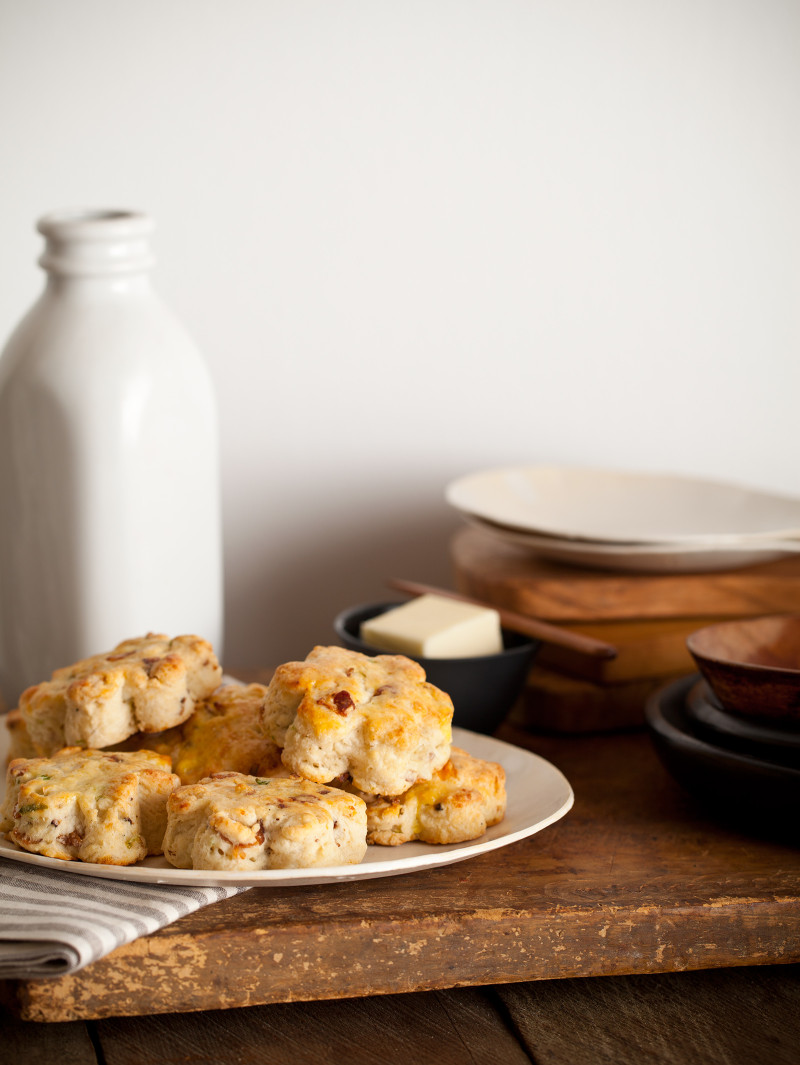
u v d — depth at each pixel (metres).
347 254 1.16
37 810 0.83
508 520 1.04
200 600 1.00
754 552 1.03
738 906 0.84
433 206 1.16
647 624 1.04
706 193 1.19
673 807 0.93
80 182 1.12
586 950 0.84
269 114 1.13
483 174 1.16
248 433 1.17
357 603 1.21
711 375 1.21
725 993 0.85
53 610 0.97
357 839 0.83
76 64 1.11
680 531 1.11
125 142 1.12
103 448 0.96
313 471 1.19
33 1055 0.80
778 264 1.20
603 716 1.03
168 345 0.98
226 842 0.81
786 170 1.19
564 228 1.18
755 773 0.87
